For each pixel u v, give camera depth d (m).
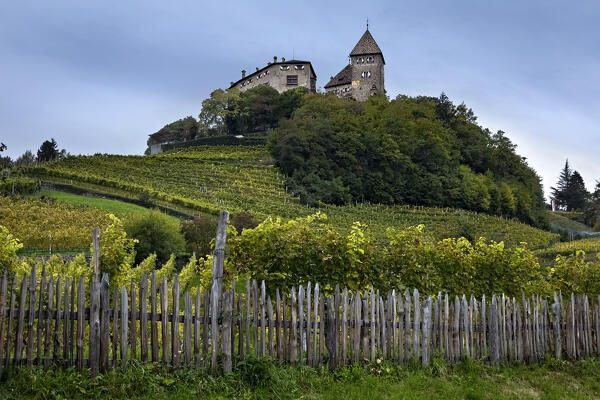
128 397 7.03
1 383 6.89
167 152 105.38
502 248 13.55
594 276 14.51
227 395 7.41
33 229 34.44
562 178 168.25
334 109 105.75
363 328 9.15
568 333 11.71
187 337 7.82
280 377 7.92
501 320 10.72
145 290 7.63
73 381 7.02
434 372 9.38
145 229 33.34
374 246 11.65
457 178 95.44
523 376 10.06
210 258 11.74
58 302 7.33
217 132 122.31
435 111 120.44
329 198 78.75
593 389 9.86
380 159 92.50
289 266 10.03
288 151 85.81
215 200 63.94
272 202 69.69
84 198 55.72
